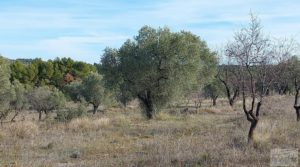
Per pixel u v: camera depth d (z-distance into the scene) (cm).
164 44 3120
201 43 4381
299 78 2416
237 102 5034
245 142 1398
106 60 3272
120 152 1457
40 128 2230
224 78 4541
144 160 1202
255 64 1479
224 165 1058
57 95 4716
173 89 3173
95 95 4981
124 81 3231
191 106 4778
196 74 3312
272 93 4550
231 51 1541
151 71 3111
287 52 1566
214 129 1966
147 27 3284
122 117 2717
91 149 1517
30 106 4653
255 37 1480
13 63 7675
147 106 3177
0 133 1839
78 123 2302
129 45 3253
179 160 1149
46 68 8056
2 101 3444
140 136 1898
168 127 2238
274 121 1892
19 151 1498
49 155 1402
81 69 8681
